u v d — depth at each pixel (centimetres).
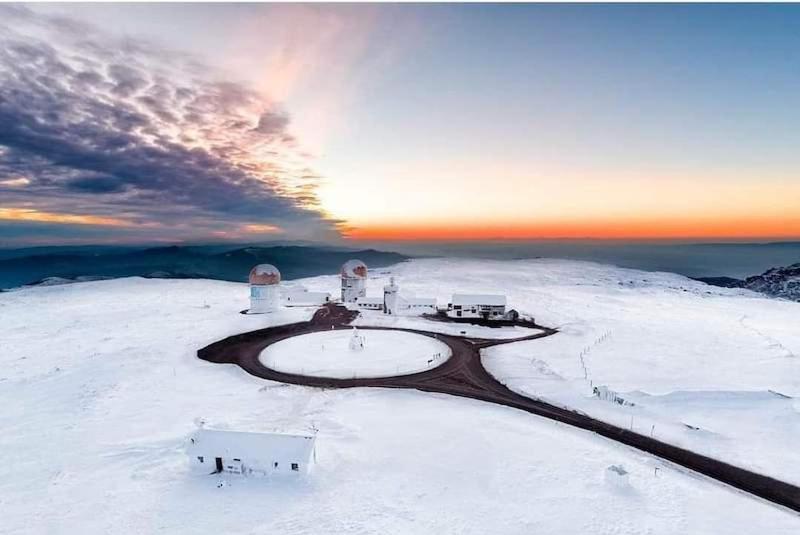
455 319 7750
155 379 4850
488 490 2844
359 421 3862
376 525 2509
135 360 5428
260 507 2667
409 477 2988
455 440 3506
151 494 2786
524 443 3459
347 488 2862
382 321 7588
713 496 2781
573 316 8031
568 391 4459
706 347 5981
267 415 3984
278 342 6347
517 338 6500
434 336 6644
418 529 2481
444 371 5150
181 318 7850
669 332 6869
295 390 4594
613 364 5244
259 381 4866
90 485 2869
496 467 3108
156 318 7875
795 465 3117
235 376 5012
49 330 7100
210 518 2561
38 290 12506
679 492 2817
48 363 5375
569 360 5416
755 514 2608
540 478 2972
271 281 8369
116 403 4191
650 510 2638
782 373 4828
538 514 2608
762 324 7775
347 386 4722
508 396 4438
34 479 2931
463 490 2845
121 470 3050
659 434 3597
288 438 3114
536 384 4675
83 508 2638
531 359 5484
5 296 11475
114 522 2517
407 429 3703
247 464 3009
